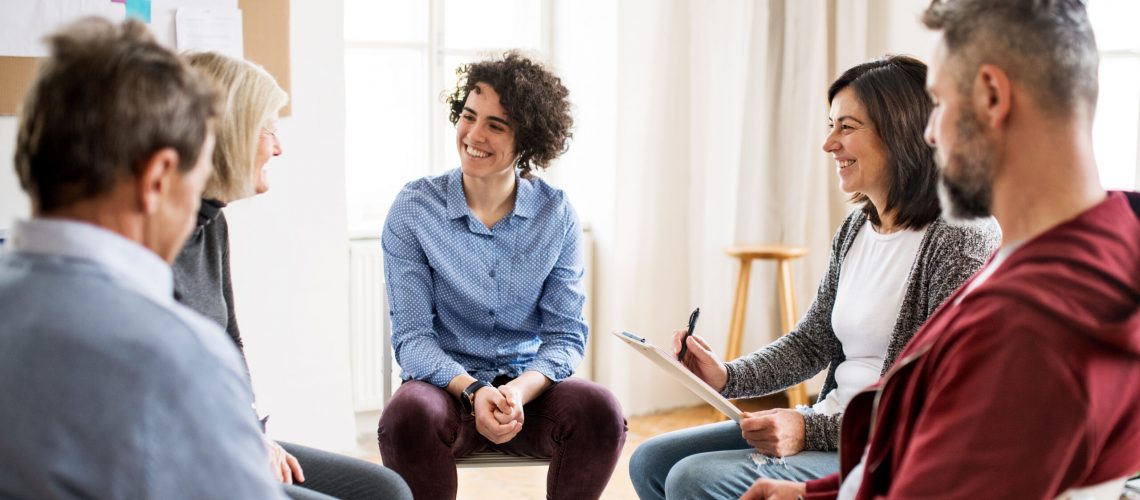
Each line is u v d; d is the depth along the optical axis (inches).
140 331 36.4
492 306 93.6
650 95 154.2
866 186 73.6
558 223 96.0
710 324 160.1
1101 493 42.5
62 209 38.9
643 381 161.5
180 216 41.2
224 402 37.9
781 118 158.4
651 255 159.0
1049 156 41.3
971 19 42.0
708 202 157.6
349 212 155.6
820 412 77.1
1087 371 37.9
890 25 149.5
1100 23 135.5
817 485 57.2
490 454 90.2
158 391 36.0
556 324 95.0
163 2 112.9
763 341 161.8
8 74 107.1
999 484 38.8
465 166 92.0
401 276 92.6
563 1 161.0
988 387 39.2
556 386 90.9
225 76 66.6
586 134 159.2
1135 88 132.9
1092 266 39.5
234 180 67.2
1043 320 38.5
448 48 158.7
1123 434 40.1
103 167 37.9
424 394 85.7
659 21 153.2
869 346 74.9
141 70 38.7
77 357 35.8
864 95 72.0
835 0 154.9
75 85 37.9
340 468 75.1
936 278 69.1
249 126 67.0
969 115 42.4
